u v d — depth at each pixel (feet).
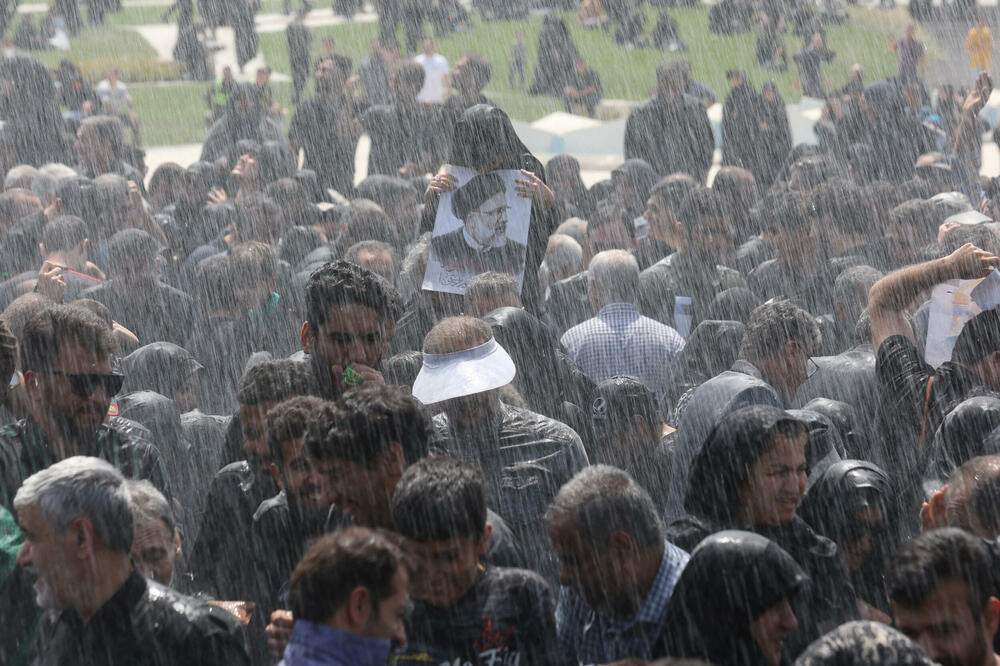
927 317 38.45
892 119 91.71
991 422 30.55
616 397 37.55
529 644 24.39
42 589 23.67
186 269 65.67
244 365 51.88
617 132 143.64
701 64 219.61
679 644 23.76
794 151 85.35
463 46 232.73
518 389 38.32
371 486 26.14
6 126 98.73
